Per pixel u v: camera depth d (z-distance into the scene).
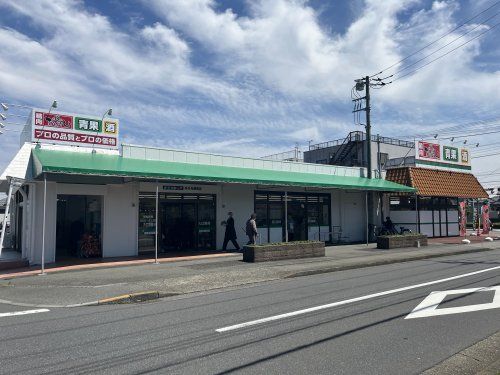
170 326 7.05
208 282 11.19
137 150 17.62
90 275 12.28
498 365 5.13
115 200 16.84
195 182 18.97
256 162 21.33
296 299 9.16
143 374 4.93
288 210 22.47
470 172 31.86
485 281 11.30
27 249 15.47
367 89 26.58
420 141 28.34
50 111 16.12
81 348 5.91
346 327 6.89
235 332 6.64
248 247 15.36
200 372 4.98
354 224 25.45
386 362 5.32
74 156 15.47
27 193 16.41
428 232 27.92
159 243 18.06
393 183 25.66
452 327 6.89
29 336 6.53
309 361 5.35
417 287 10.49
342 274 13.15
